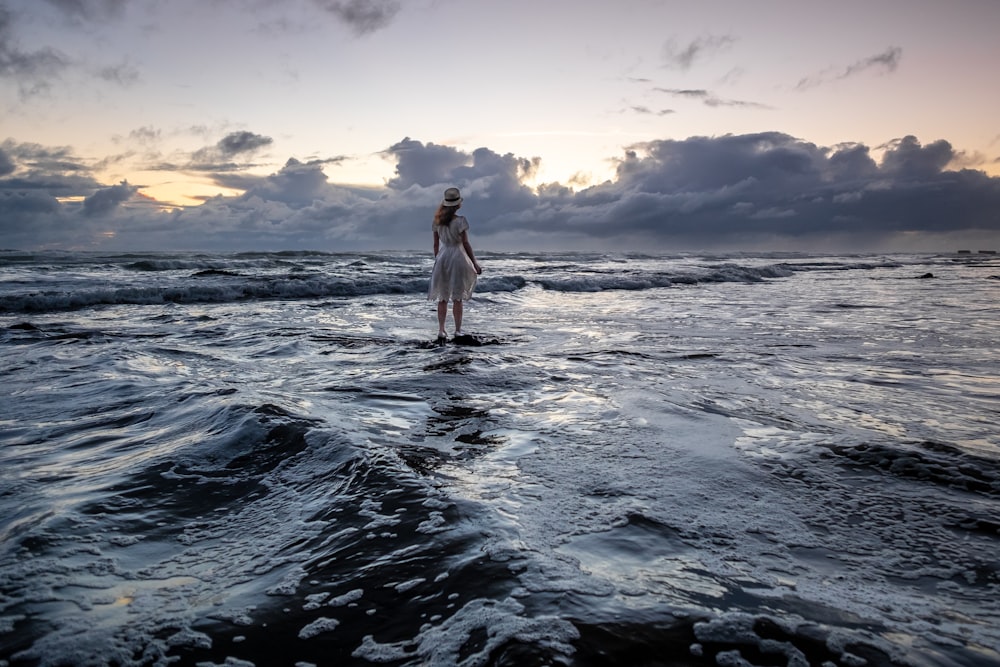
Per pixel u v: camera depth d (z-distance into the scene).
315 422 2.93
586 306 11.14
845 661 1.23
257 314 9.38
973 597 1.55
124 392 3.90
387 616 1.40
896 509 2.13
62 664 1.23
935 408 3.71
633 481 2.35
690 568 1.64
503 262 32.72
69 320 8.48
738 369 5.02
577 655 1.21
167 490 2.25
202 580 1.60
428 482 2.24
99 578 1.60
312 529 1.89
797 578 1.62
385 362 5.28
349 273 18.08
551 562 1.64
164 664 1.24
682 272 21.09
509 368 4.99
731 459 2.66
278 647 1.30
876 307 10.84
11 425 3.15
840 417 3.47
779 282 19.27
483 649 1.25
